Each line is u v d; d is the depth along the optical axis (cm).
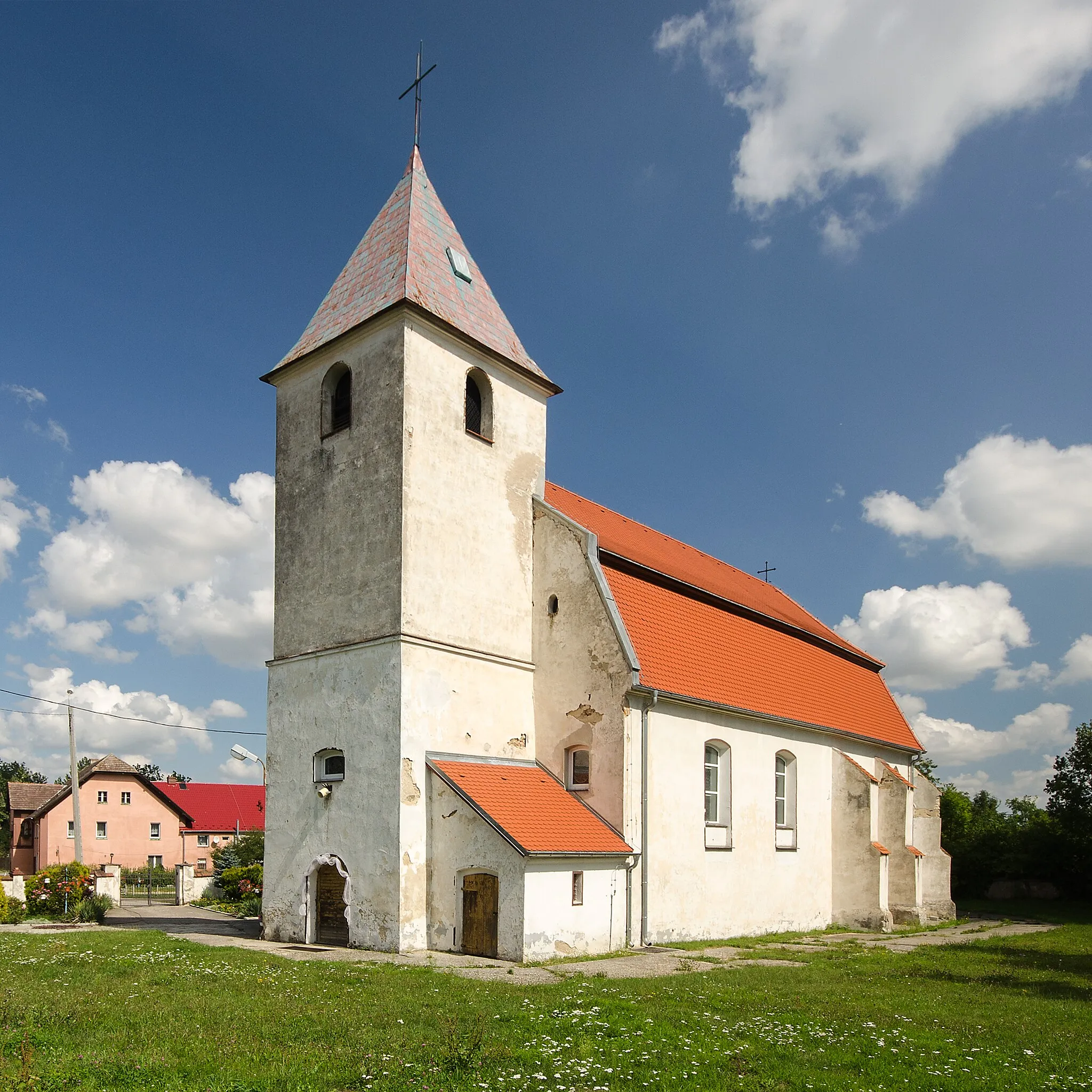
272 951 1894
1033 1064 1027
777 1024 1170
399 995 1295
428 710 2027
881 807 3100
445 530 2162
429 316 2177
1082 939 2589
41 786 7650
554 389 2561
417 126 2667
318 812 2098
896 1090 901
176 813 6938
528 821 1925
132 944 1959
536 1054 963
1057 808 4438
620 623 2189
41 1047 963
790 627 3247
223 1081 836
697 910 2258
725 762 2478
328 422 2316
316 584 2230
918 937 2638
